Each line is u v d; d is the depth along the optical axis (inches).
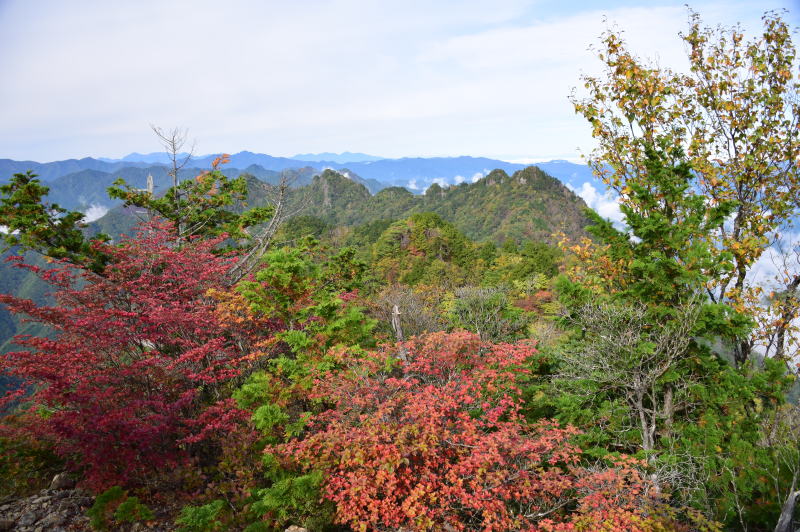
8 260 296.2
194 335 322.7
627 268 379.2
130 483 246.1
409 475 234.7
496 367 358.6
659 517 244.2
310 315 373.4
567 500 257.4
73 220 490.6
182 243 461.4
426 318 691.4
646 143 358.9
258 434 279.0
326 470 250.1
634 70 388.5
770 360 302.2
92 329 262.1
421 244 2591.0
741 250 355.3
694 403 329.1
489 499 228.5
